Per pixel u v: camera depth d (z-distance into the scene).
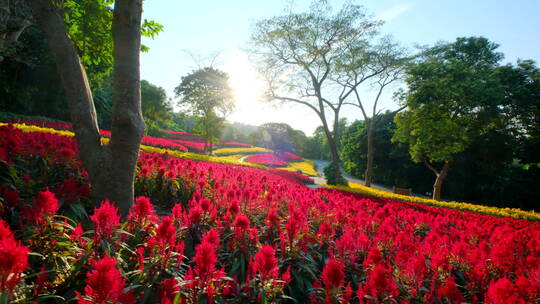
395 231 4.06
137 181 5.02
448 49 20.83
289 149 43.75
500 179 25.31
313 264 2.67
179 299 1.62
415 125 20.17
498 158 23.19
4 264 1.27
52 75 23.61
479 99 17.62
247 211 3.99
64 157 4.06
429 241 3.57
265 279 1.98
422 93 18.61
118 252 2.14
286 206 4.85
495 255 3.00
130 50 3.20
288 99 21.50
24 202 2.60
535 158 22.47
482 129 20.53
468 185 27.41
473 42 21.11
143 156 7.07
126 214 3.21
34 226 1.99
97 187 3.18
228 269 2.53
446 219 5.86
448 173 28.36
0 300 1.26
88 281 1.34
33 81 23.41
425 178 32.34
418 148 20.67
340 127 76.44
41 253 1.91
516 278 2.94
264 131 43.16
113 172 3.17
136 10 3.21
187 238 2.92
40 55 20.64
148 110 35.75
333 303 1.95
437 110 18.84
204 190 5.23
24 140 4.41
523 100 18.78
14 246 1.35
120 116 3.16
